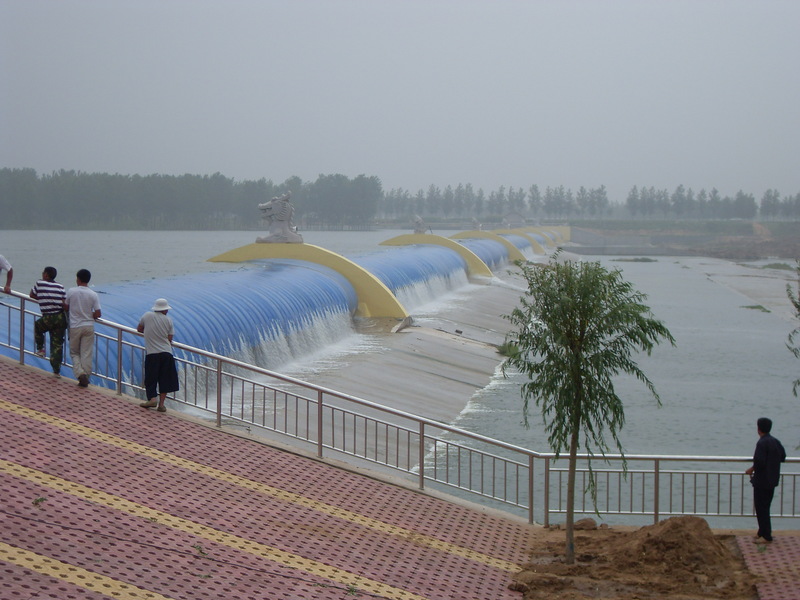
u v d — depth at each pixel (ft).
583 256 501.15
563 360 42.86
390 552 40.11
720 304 237.45
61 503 35.65
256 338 94.73
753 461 45.32
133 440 44.57
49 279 49.32
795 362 141.49
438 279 202.80
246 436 50.03
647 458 46.52
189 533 36.47
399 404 90.53
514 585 38.68
